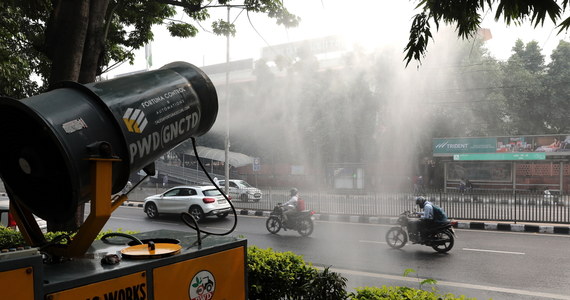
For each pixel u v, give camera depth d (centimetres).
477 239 968
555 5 189
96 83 187
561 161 2181
